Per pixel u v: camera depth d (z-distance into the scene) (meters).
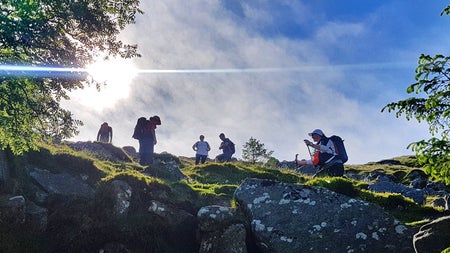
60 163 16.39
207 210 13.34
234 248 12.51
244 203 14.09
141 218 13.47
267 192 14.29
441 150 7.60
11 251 11.17
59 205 13.63
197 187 18.58
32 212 12.55
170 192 15.20
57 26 14.34
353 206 13.27
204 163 30.56
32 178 14.45
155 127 25.17
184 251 13.16
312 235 12.57
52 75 14.54
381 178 34.75
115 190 13.79
